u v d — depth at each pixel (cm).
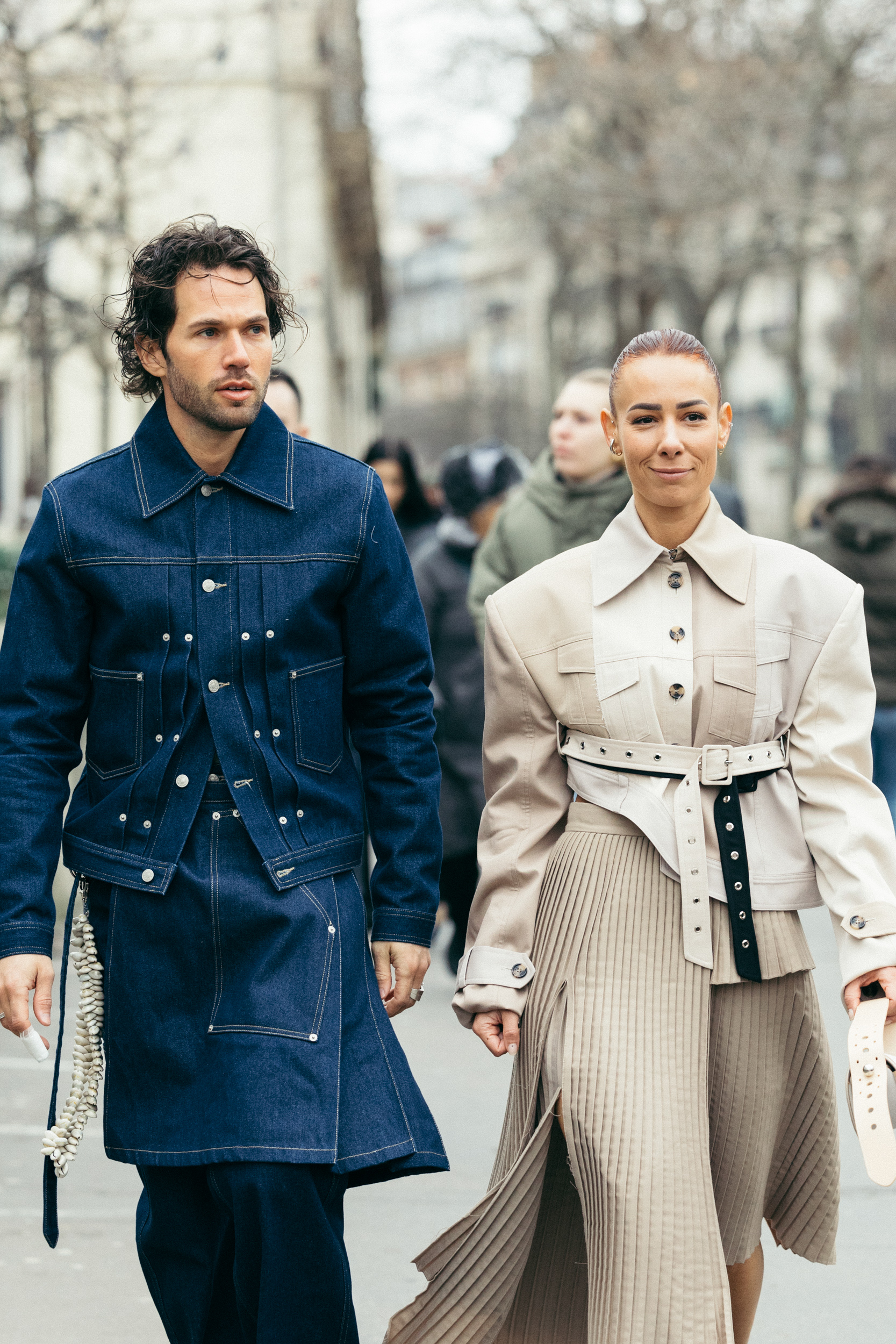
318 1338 338
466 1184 609
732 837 351
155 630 351
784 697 358
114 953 350
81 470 361
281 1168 330
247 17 1984
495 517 802
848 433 7719
